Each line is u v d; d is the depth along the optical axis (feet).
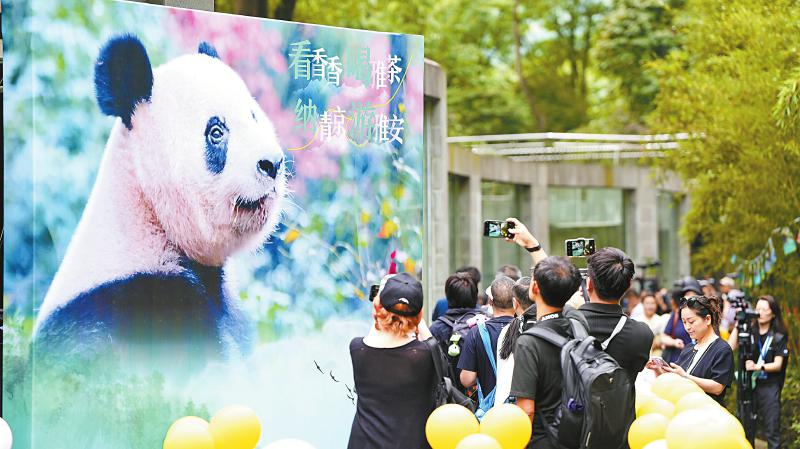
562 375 17.12
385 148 24.29
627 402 16.92
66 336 19.38
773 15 39.50
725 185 43.16
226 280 21.68
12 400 19.36
